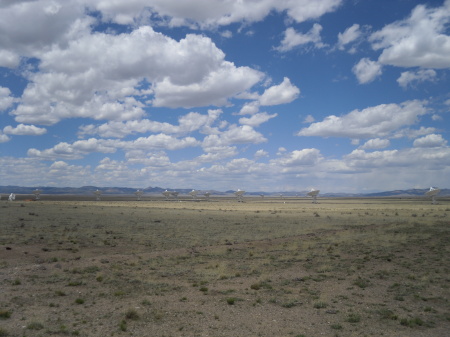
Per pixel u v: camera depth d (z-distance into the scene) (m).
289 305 16.22
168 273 22.59
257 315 14.91
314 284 20.34
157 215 71.31
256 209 108.00
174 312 15.09
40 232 39.16
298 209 109.31
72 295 17.17
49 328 12.77
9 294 16.84
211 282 20.58
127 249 31.84
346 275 22.42
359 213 84.62
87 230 43.19
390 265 24.97
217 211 91.38
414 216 70.00
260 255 29.61
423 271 23.02
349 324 14.05
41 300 16.22
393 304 16.73
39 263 24.11
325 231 47.94
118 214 70.06
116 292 17.59
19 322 13.34
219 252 30.86
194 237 40.78
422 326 13.98
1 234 35.91
